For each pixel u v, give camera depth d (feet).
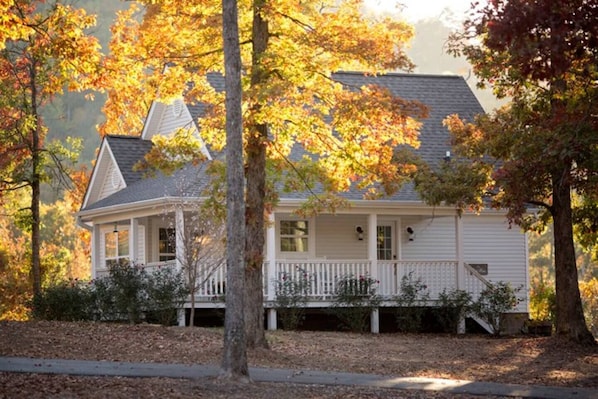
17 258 129.39
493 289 102.68
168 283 89.92
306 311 101.40
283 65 68.23
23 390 49.80
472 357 80.69
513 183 81.76
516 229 115.55
